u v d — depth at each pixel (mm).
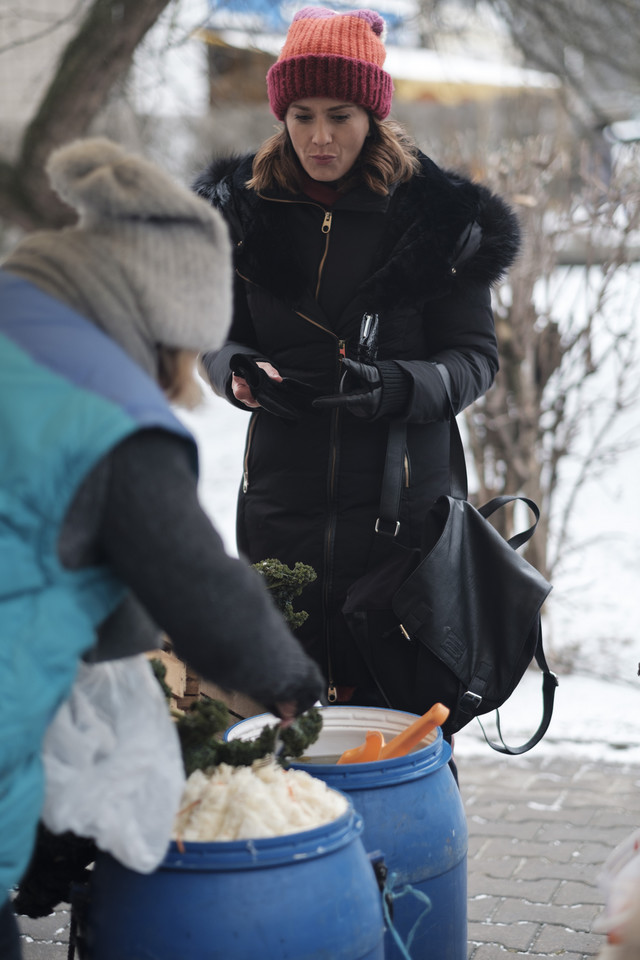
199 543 1492
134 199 1576
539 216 4945
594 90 8695
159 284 1599
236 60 8500
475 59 9609
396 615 2590
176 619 1513
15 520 1439
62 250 1618
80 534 1493
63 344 1510
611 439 8453
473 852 3246
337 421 2725
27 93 8500
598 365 5070
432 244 2664
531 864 3146
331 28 2600
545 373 5105
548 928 2764
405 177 2748
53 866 1986
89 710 1665
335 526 2738
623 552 6816
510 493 5195
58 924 2869
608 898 2029
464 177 2842
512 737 4336
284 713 1726
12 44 6703
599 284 5008
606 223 4910
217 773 1868
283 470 2785
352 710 2391
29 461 1432
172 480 1492
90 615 1537
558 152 5117
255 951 1631
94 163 1634
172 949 1644
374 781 1978
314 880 1677
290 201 2732
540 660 2621
